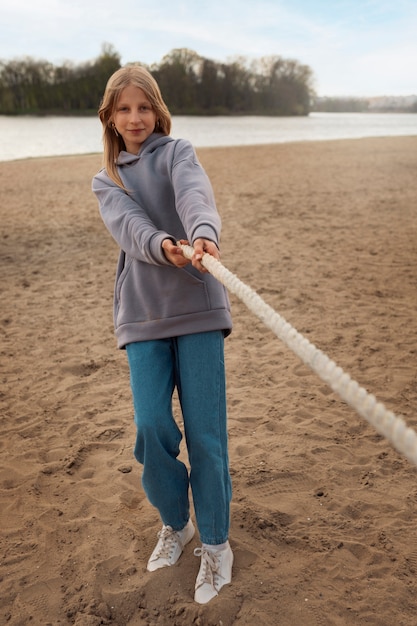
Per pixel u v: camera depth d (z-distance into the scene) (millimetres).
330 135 48875
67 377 4582
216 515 2309
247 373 4500
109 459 3406
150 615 2289
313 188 15023
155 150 2287
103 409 4031
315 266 7504
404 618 2227
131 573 2496
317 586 2379
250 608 2270
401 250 8188
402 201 12438
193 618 2246
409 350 4785
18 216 12102
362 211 11438
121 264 2334
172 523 2465
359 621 2219
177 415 3895
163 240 2031
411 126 75312
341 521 2775
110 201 2279
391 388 4141
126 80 2221
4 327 5723
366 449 3404
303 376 4422
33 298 6633
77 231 10406
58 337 5414
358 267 7379
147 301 2227
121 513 2912
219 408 2260
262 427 3682
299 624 2205
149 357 2227
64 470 3312
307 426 3670
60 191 15930
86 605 2354
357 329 5297
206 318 2203
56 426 3828
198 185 2129
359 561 2520
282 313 5781
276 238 9250
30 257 8586
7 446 3604
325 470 3193
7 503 3047
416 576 2426
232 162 22656
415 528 2713
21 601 2402
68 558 2619
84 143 42594
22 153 33812
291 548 2602
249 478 3121
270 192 14586
